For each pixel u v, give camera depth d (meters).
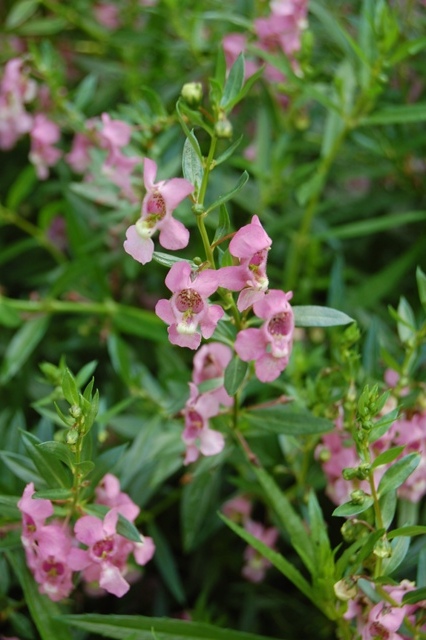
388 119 0.64
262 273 0.50
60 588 0.53
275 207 0.75
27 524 0.53
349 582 0.51
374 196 0.72
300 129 0.71
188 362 0.69
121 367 0.63
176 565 0.67
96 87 0.76
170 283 0.50
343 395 0.56
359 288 0.68
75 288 0.69
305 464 0.58
